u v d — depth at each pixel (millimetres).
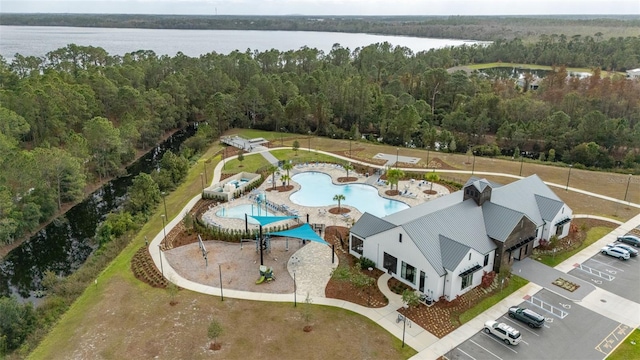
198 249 54250
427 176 74938
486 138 115000
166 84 122688
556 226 54688
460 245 43688
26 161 63750
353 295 44062
